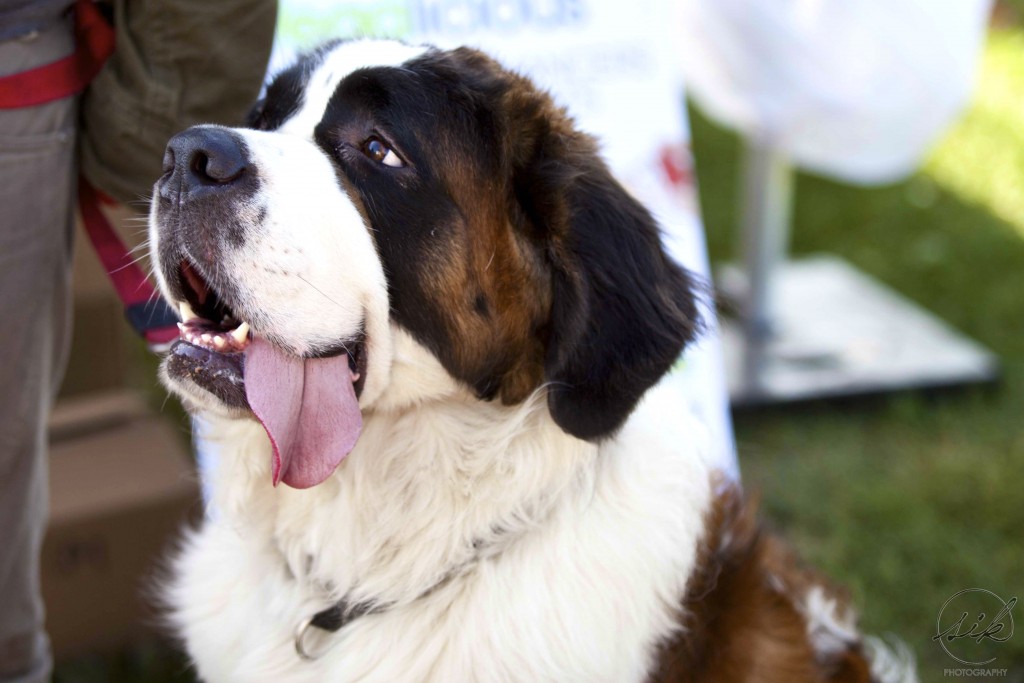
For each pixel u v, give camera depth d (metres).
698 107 9.90
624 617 2.45
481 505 2.54
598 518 2.52
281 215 2.23
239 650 2.67
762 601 2.80
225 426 2.66
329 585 2.61
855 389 5.64
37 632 3.01
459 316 2.50
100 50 2.61
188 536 3.05
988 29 13.26
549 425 2.55
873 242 7.69
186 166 2.21
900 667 3.34
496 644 2.44
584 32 4.20
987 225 7.90
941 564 4.47
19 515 2.78
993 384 5.81
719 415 4.18
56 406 4.32
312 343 2.31
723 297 2.94
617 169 4.23
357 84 2.43
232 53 2.61
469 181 2.49
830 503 4.91
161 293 2.45
